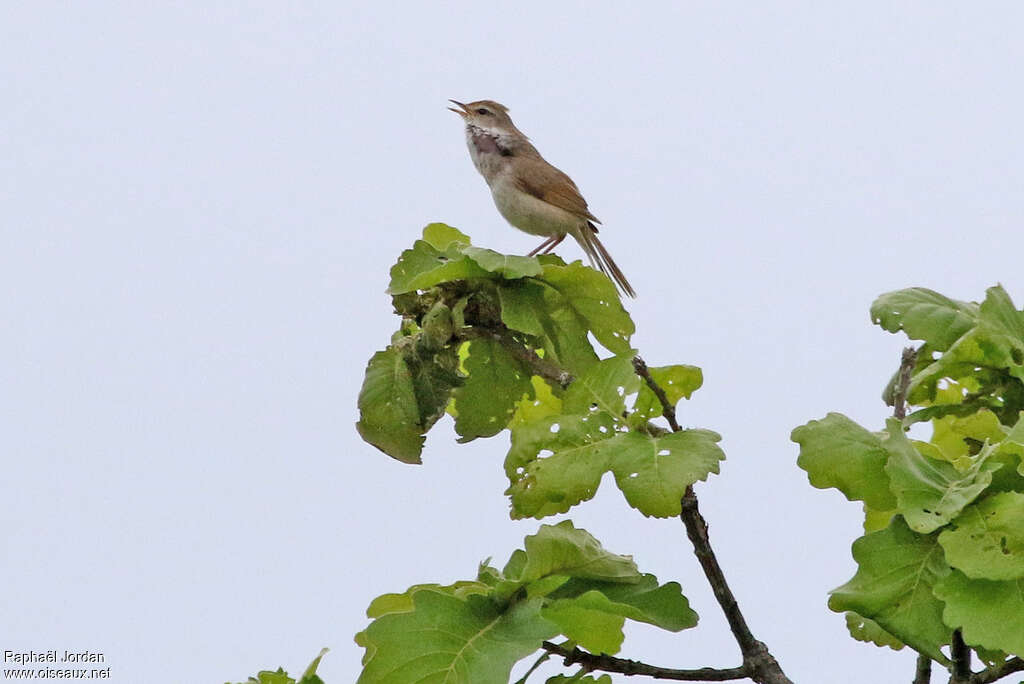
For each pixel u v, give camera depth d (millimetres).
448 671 5980
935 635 5754
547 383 8625
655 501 6555
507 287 8117
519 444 7027
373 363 8320
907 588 5887
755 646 6777
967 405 7719
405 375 8250
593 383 7352
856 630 7898
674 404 8086
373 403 8289
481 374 8555
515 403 8648
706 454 6719
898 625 5805
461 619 6281
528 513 6844
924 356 8195
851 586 5988
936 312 7777
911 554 5973
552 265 7895
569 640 6895
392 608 6953
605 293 7965
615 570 7039
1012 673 6234
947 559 5605
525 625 6219
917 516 5859
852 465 6250
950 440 8219
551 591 6855
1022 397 7594
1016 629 5457
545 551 6605
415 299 8398
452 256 8359
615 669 6793
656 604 6926
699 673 6789
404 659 6047
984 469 6035
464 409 8641
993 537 5664
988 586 5598
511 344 8375
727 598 6801
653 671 6777
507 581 6492
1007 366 7430
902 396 7742
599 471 6793
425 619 6215
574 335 8172
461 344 8578
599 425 7082
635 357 7602
